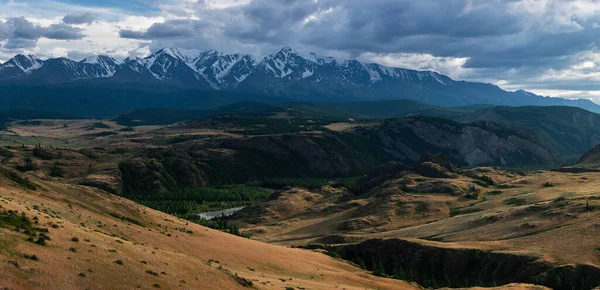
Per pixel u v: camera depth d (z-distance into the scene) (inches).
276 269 3897.6
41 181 4168.3
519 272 5017.2
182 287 2279.8
